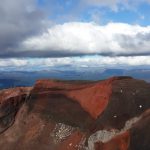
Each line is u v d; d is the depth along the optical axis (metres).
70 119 44.00
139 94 43.09
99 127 40.88
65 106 46.50
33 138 43.91
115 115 41.44
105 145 38.47
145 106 41.25
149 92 43.41
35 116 46.78
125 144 37.00
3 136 46.41
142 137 36.25
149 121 38.03
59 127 43.53
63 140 41.97
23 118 47.62
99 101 44.50
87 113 44.19
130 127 39.06
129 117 40.59
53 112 46.12
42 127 44.72
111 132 39.59
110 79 46.97
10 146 44.53
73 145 40.72
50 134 43.31
